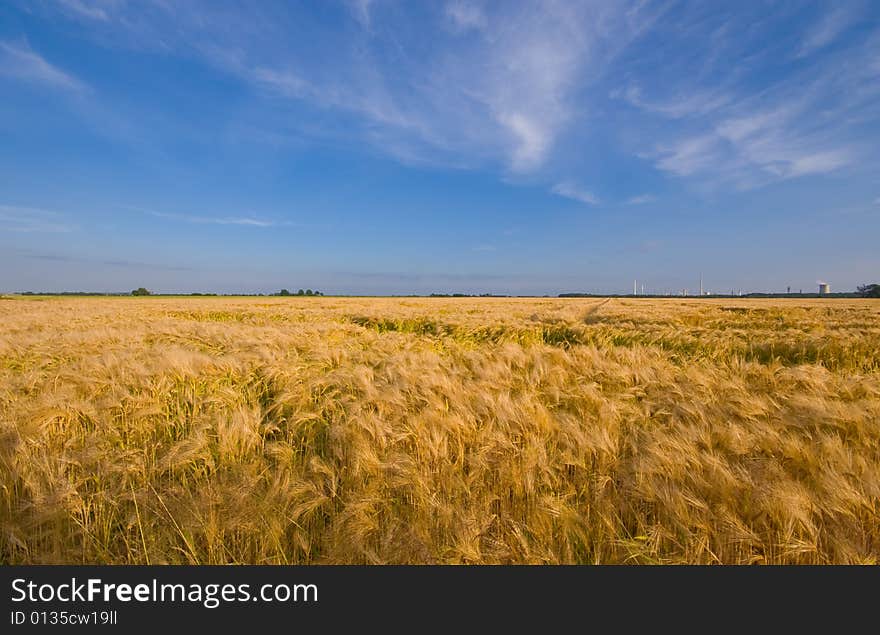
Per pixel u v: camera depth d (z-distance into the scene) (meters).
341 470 3.14
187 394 4.75
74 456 3.03
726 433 3.36
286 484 2.74
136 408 4.03
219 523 2.48
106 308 30.61
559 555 2.43
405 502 2.87
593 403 4.33
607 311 21.77
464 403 4.18
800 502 2.37
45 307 32.38
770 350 8.74
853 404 3.78
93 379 4.81
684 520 2.45
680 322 15.35
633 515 2.78
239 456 3.43
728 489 2.60
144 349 7.39
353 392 4.99
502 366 5.83
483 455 3.07
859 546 2.29
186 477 3.26
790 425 3.59
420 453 3.25
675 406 4.16
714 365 7.05
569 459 3.05
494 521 2.68
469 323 14.02
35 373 5.19
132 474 3.05
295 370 5.62
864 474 2.67
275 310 26.42
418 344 9.05
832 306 29.69
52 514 2.47
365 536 2.47
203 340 9.83
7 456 3.10
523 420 3.64
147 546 2.55
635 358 6.79
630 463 3.15
